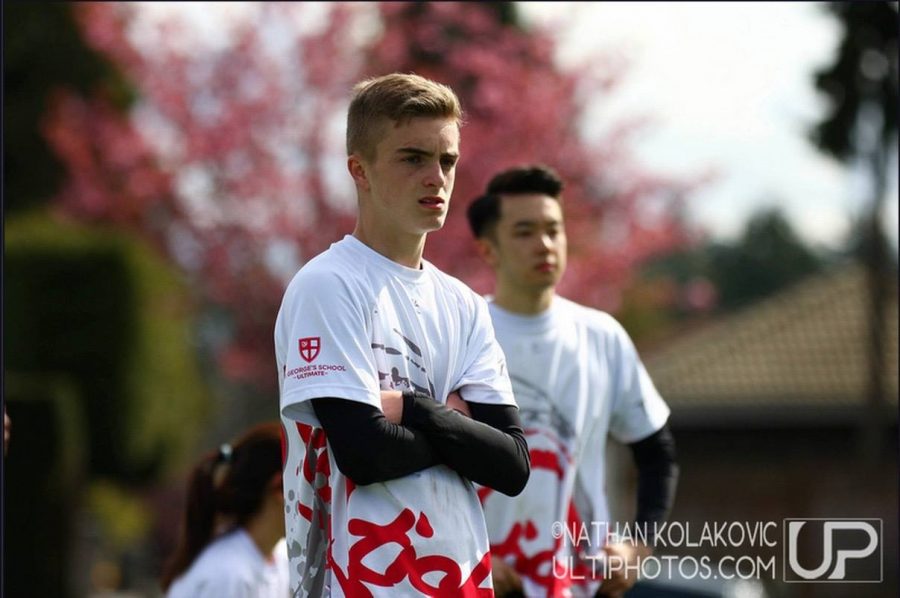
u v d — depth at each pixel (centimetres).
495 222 961
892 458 3803
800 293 4438
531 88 2992
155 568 4697
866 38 3706
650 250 3128
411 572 613
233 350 3142
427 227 630
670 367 4078
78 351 3678
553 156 3028
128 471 3844
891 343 4050
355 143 639
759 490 3922
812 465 3900
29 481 2789
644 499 955
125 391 3719
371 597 609
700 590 1723
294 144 3064
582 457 955
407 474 614
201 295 3325
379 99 629
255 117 3045
